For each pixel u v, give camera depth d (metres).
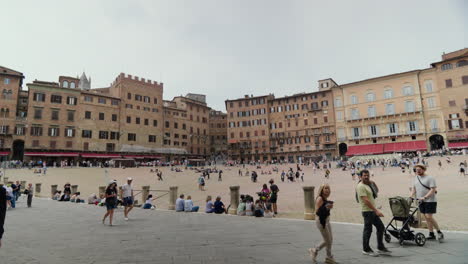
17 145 66.50
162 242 8.98
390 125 74.81
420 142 69.75
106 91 94.38
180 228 11.45
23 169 53.03
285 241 9.00
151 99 89.12
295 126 89.81
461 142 63.94
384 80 76.69
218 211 16.75
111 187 12.56
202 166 74.75
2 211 6.27
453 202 17.03
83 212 16.62
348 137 80.62
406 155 62.81
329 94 85.25
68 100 72.19
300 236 9.72
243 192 32.09
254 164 80.19
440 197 19.78
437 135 69.44
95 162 69.81
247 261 6.95
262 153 92.94
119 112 80.81
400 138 73.31
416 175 9.04
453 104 66.62
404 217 8.38
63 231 10.85
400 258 7.01
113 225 12.23
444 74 68.56
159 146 88.88
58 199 24.72
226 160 94.19
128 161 67.94
